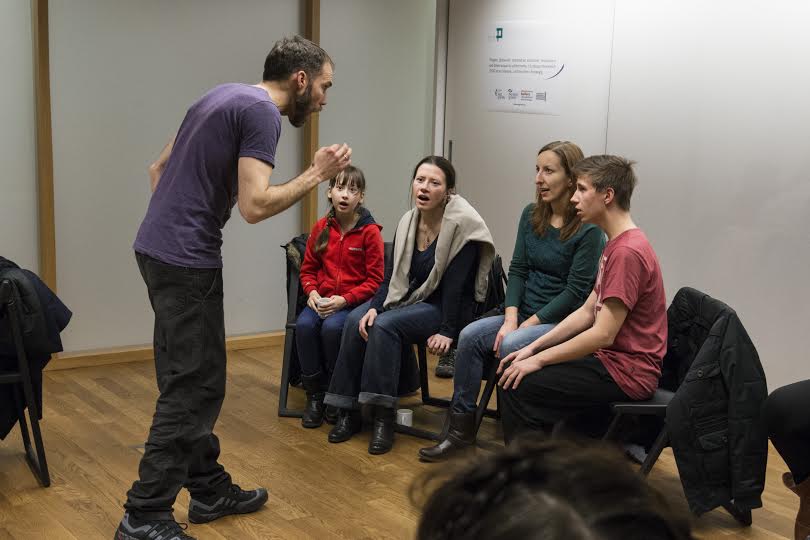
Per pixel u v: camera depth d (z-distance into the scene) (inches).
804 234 136.6
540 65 175.0
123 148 175.3
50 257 168.6
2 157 164.2
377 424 134.0
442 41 193.9
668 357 119.3
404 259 139.9
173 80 179.3
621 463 14.1
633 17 157.6
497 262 142.8
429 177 135.9
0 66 161.9
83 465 123.9
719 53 145.5
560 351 112.9
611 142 163.9
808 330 137.2
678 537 13.3
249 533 104.7
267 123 95.1
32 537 101.9
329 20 196.9
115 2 170.4
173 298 96.1
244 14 185.9
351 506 113.1
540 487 13.7
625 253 109.8
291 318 148.6
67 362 171.5
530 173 179.9
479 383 130.3
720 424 105.7
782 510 115.3
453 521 13.8
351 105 203.5
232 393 160.9
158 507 96.7
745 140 143.2
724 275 148.2
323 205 203.2
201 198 95.7
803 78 135.0
